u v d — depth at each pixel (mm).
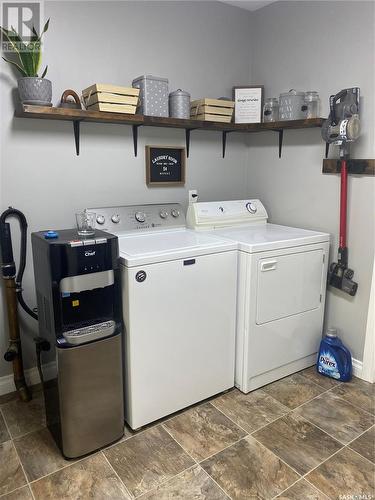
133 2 2410
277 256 2242
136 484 1653
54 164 2279
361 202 2381
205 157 2918
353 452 1833
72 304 1811
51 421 1915
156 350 1954
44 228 2305
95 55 2320
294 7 2639
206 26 2754
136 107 2303
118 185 2533
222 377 2271
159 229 2525
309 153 2658
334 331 2488
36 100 1979
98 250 1715
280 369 2457
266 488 1630
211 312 2133
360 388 2377
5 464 1764
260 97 2764
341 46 2381
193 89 2771
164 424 2037
